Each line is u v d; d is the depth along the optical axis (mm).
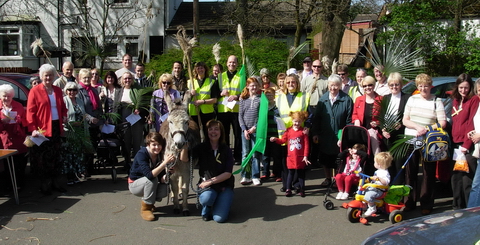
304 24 17047
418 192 6738
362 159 6078
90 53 18844
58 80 8086
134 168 5770
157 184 5773
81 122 7246
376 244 3355
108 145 7410
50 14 23344
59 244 4926
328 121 6789
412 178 5863
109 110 8047
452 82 7992
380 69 7406
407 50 8984
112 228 5410
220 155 5695
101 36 22734
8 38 23516
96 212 6004
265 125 6832
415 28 17406
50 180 6805
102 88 8258
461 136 5543
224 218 5582
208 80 8172
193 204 6395
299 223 5562
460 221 3406
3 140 6730
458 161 5531
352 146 6328
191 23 24578
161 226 5480
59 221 5645
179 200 6578
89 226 5473
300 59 14633
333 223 5559
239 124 8141
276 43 14852
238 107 8219
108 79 8086
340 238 5086
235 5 18844
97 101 7773
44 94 6613
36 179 7793
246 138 7215
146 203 5738
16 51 23812
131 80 7934
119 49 23484
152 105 7750
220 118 8328
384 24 18766
